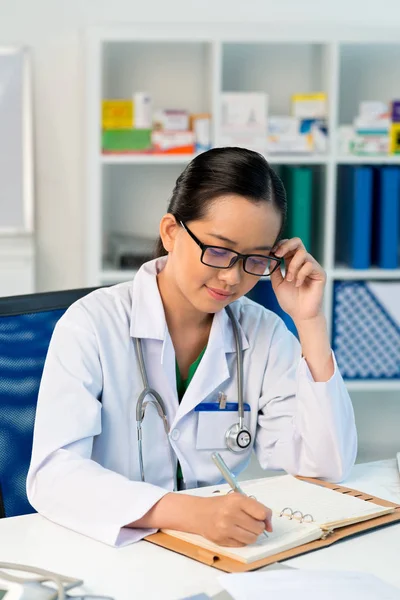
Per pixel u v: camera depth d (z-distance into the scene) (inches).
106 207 160.1
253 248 59.4
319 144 149.5
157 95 158.4
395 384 154.5
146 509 52.7
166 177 161.3
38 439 59.9
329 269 151.4
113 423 64.6
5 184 153.6
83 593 45.1
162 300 67.1
